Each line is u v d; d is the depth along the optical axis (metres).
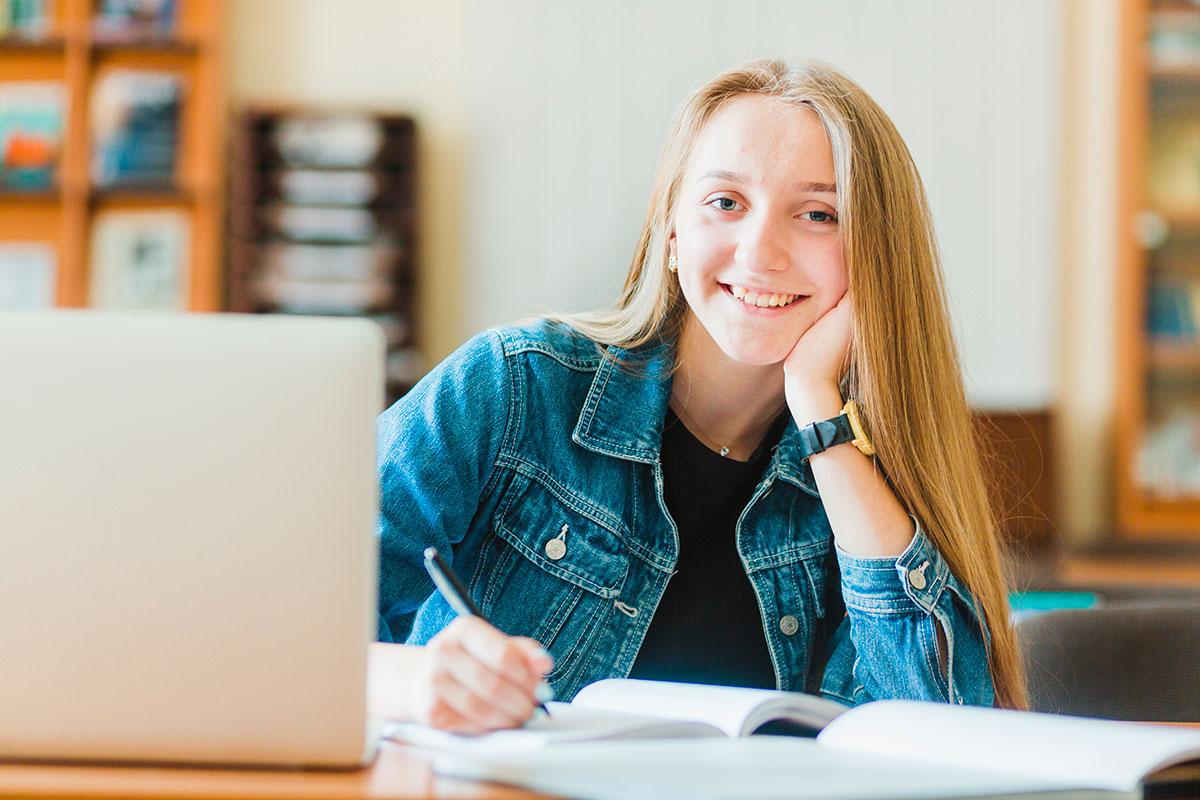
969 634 1.45
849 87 1.51
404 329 4.41
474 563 1.56
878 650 1.44
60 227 4.33
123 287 4.34
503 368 1.54
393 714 1.02
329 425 0.92
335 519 0.92
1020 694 1.52
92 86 4.33
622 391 1.59
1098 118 4.54
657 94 4.60
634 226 4.59
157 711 0.91
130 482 0.91
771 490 1.61
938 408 1.53
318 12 4.60
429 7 4.62
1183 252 4.05
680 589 1.58
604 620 1.54
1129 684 1.63
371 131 4.45
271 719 0.91
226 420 0.91
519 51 4.61
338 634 0.91
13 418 0.90
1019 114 4.60
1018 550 3.35
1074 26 4.58
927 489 1.49
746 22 4.61
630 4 4.60
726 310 1.49
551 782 0.83
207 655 0.91
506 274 4.59
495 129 4.60
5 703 0.90
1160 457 4.05
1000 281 4.59
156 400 0.91
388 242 4.43
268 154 4.40
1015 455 3.72
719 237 1.48
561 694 1.53
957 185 4.61
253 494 0.91
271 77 4.58
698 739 0.98
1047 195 4.59
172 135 4.35
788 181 1.46
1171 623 1.65
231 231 4.47
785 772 0.83
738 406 1.60
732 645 1.58
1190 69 4.01
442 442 1.49
